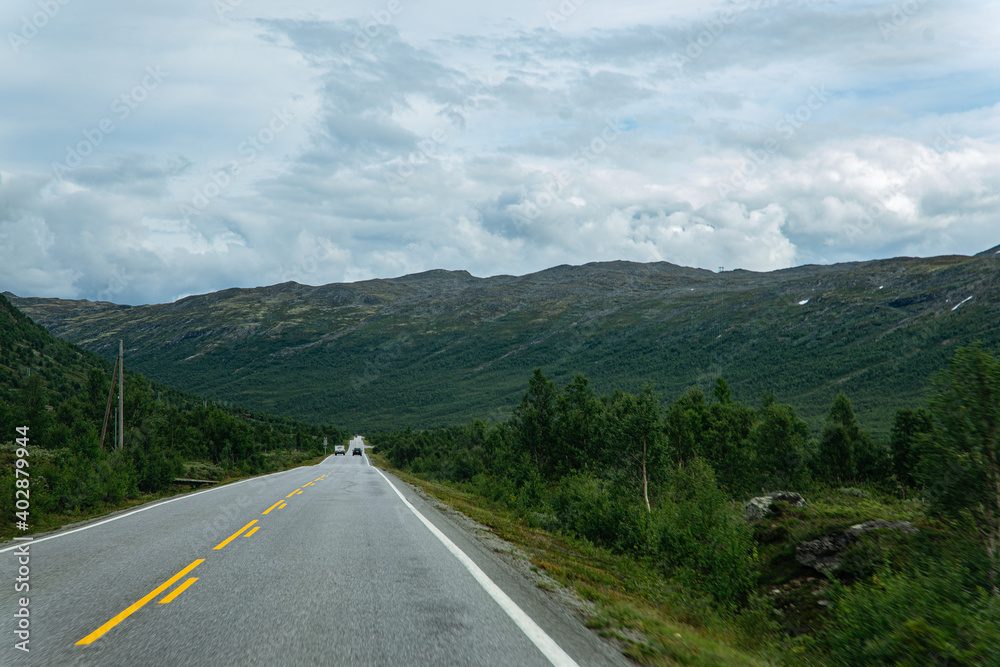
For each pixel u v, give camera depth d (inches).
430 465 2755.9
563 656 180.4
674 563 600.7
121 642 186.2
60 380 3508.9
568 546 674.8
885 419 6786.4
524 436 2033.7
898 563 449.1
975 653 241.1
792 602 482.9
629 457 1430.9
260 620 212.7
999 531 412.5
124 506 765.3
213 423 2645.2
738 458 2018.9
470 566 330.6
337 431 6899.6
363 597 249.9
